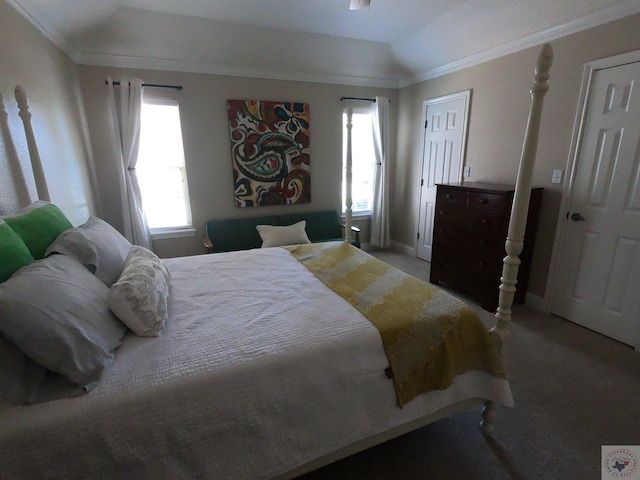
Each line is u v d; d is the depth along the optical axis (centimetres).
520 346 238
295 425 115
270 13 287
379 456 153
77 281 124
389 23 315
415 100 424
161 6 270
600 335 252
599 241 248
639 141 220
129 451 95
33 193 200
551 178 275
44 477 89
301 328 135
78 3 236
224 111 365
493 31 292
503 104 311
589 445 156
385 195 454
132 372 108
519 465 146
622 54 222
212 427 104
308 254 247
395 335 134
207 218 383
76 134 286
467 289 314
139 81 315
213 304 161
